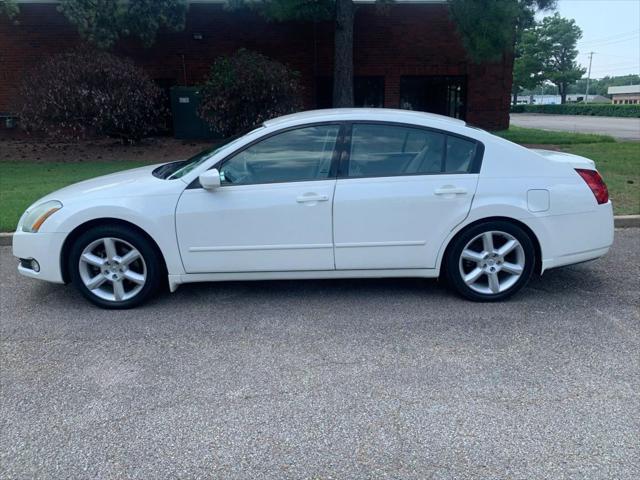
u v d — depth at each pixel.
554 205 4.48
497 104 19.00
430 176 4.43
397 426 2.96
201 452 2.77
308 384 3.39
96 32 13.93
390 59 18.11
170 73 17.89
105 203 4.38
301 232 4.43
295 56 18.09
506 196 4.42
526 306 4.56
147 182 4.54
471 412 3.07
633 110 53.94
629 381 3.37
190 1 17.27
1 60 17.17
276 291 4.98
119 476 2.60
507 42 13.36
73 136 14.10
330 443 2.82
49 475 2.61
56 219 4.43
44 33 17.08
